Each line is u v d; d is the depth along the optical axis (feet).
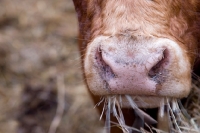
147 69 11.23
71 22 27.66
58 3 28.81
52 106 22.72
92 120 22.59
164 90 11.54
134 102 11.91
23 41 26.91
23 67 25.45
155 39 11.51
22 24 27.86
